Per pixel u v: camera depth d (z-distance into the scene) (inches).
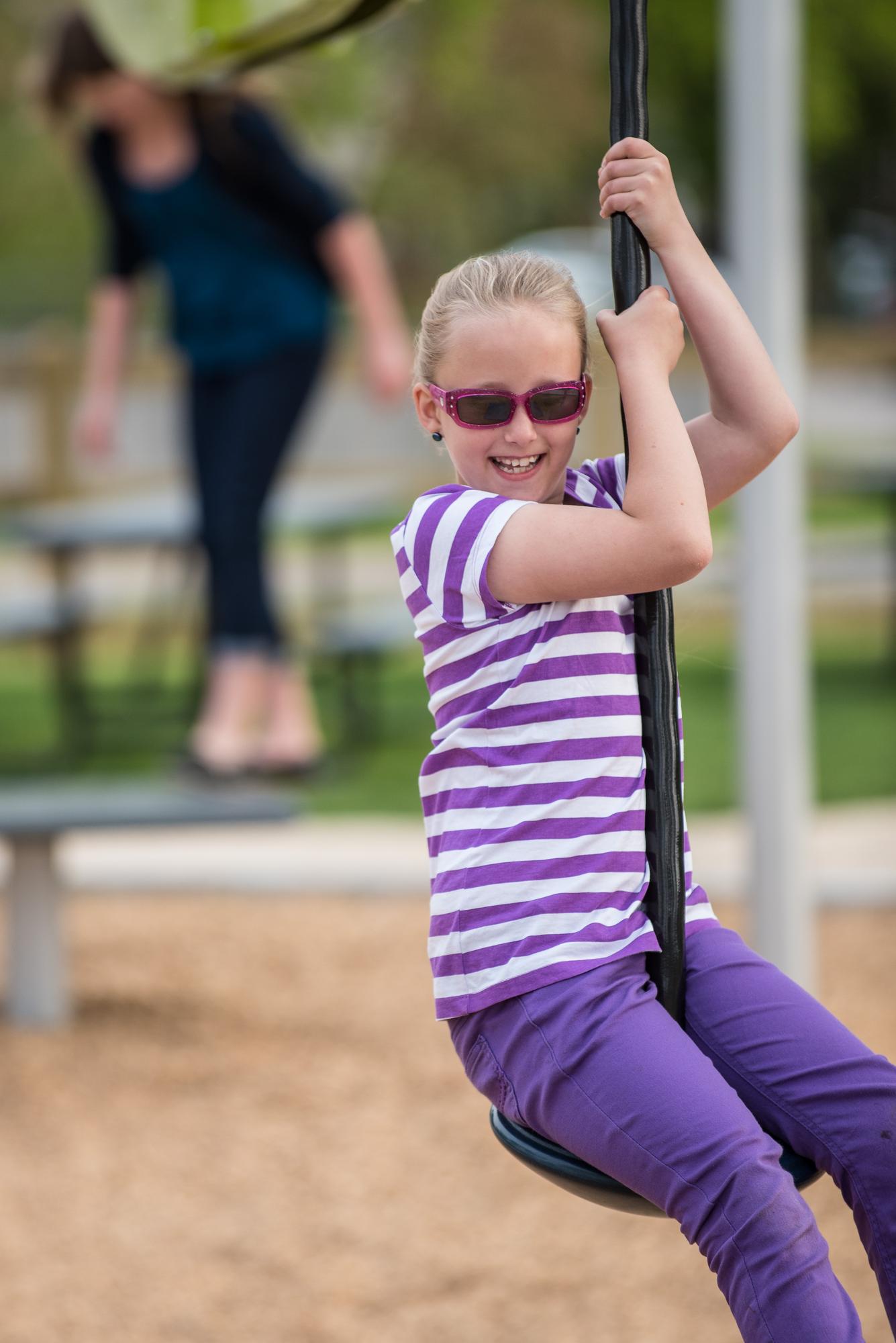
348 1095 460.4
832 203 3612.2
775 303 432.8
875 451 1718.8
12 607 973.2
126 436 1353.3
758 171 429.1
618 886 219.3
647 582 215.8
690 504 214.1
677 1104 207.0
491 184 3065.9
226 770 685.9
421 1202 402.9
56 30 660.7
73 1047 493.0
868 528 1456.7
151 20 390.0
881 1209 215.9
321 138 2573.8
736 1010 227.6
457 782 226.4
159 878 654.5
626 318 223.3
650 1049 210.7
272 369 670.5
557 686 221.6
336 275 682.2
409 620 936.9
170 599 1184.2
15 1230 390.3
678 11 2938.0
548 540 218.5
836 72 2950.3
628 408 219.3
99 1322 352.8
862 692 997.8
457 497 229.0
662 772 219.8
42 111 681.0
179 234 668.7
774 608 453.7
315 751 743.7
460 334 224.7
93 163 689.0
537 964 216.4
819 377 2214.6
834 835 689.0
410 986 544.4
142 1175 416.8
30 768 865.5
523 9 2915.8
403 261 3179.1
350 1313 356.2
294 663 715.4
